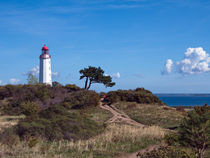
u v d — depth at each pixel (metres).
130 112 48.31
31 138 17.62
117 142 18.41
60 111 24.42
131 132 21.50
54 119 22.27
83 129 21.78
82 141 18.64
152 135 20.69
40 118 22.28
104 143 17.78
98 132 22.50
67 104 48.66
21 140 18.33
